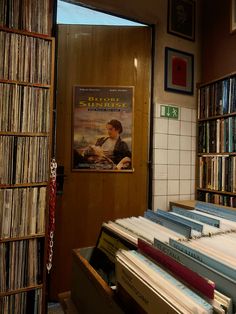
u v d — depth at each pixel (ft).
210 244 2.32
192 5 8.66
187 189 8.37
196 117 8.59
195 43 8.66
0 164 4.98
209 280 1.73
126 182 7.56
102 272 3.12
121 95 7.52
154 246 2.36
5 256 5.07
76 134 7.21
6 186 5.02
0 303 5.00
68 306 2.99
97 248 3.35
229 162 7.18
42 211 5.35
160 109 7.93
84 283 2.79
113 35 7.56
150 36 7.87
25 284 5.25
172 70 8.20
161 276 1.95
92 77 7.36
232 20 7.58
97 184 7.34
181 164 8.29
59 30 7.12
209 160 7.92
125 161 7.53
